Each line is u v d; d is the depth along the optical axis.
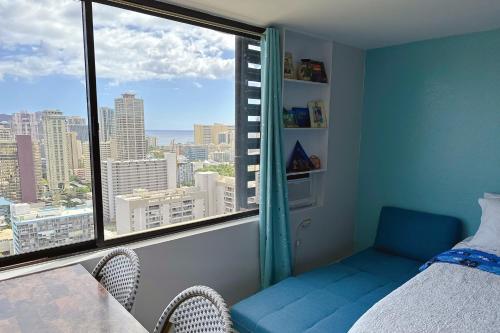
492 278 1.80
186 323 1.12
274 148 2.46
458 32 2.58
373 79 3.19
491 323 1.39
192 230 2.24
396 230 2.92
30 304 1.20
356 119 3.26
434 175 2.86
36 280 1.39
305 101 2.96
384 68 3.10
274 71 2.39
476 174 2.62
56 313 1.15
